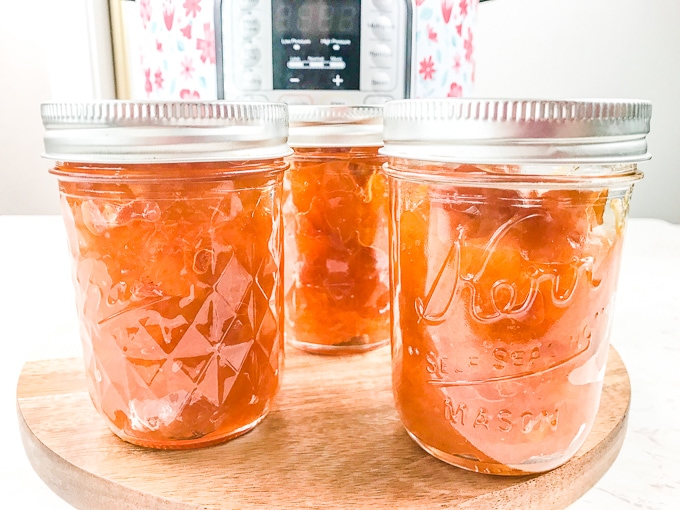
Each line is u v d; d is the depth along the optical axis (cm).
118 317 38
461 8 59
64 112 35
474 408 36
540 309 34
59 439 42
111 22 105
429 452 40
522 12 99
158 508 36
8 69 112
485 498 36
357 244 53
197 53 55
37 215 121
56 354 56
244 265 40
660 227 104
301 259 54
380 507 35
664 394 53
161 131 34
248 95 55
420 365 38
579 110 31
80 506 39
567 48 99
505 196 33
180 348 39
